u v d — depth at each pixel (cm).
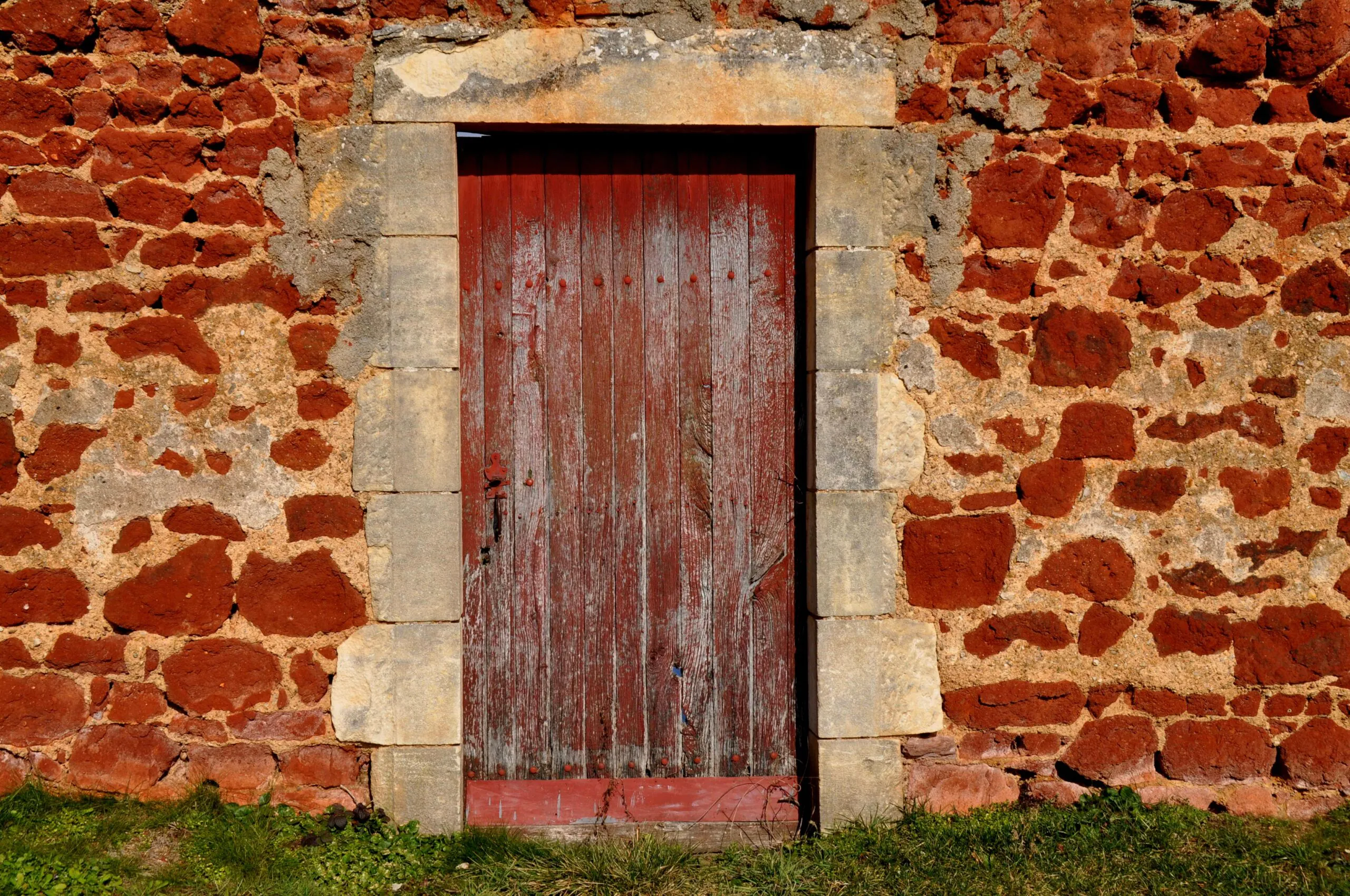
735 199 327
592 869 288
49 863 269
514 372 325
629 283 326
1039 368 316
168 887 272
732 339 328
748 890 283
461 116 305
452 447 309
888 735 317
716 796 328
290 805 306
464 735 325
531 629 326
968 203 315
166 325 302
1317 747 319
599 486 327
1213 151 317
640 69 308
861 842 303
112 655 303
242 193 303
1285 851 296
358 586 307
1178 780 320
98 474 301
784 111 311
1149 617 318
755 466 329
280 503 305
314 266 304
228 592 304
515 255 324
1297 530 319
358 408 306
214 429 303
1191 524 318
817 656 317
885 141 313
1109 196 317
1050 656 318
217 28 300
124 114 300
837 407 315
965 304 316
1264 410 319
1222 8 315
